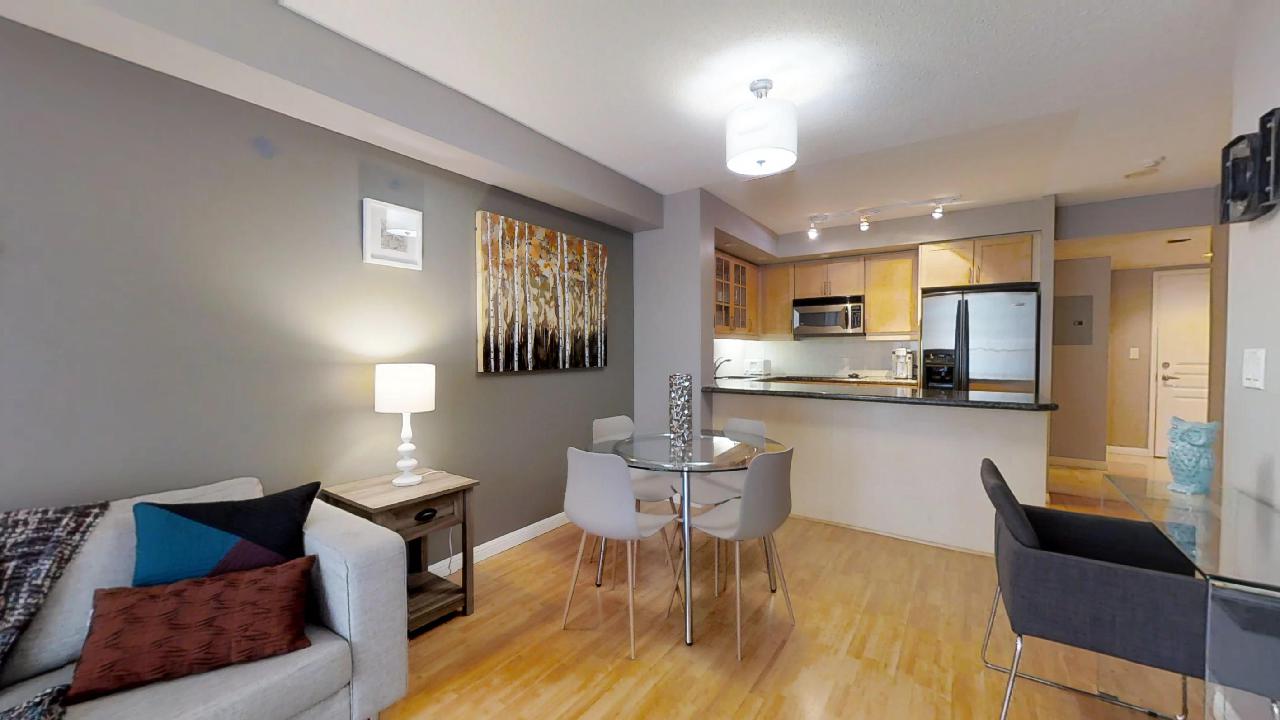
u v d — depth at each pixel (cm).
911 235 468
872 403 340
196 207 186
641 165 326
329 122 208
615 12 174
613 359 392
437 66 210
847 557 302
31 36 153
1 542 133
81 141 162
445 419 277
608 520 210
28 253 153
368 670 153
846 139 278
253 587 143
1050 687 186
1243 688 109
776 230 516
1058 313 537
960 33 185
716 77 217
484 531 301
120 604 132
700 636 219
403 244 252
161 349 179
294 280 214
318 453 223
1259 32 149
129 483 173
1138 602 141
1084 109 247
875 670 196
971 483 309
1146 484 181
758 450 246
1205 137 283
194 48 157
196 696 122
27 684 128
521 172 267
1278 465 136
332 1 170
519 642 215
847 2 168
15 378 152
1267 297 143
